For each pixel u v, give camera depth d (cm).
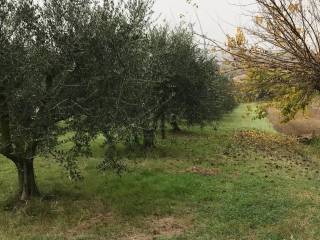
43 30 982
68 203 1123
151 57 1271
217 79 2203
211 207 1105
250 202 1122
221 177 1451
